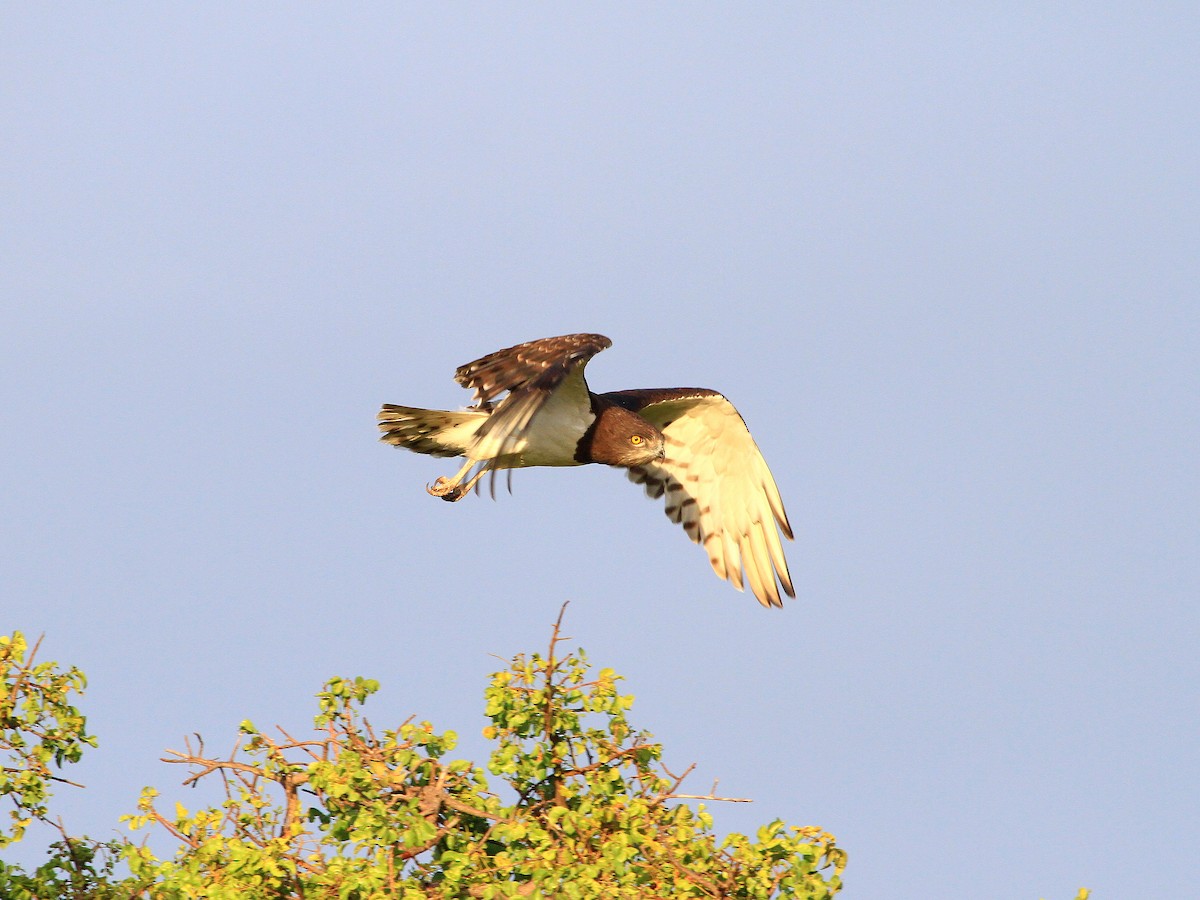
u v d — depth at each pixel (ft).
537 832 35.88
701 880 35.37
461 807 37.50
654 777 38.60
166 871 36.91
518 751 39.29
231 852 36.47
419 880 37.11
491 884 34.37
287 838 37.47
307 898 36.22
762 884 35.63
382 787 38.01
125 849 38.37
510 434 37.96
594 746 39.58
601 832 37.52
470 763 38.40
